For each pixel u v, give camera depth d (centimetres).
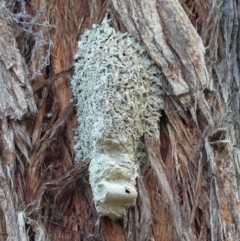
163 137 15
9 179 14
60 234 15
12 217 14
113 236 14
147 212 14
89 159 15
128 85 15
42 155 15
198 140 15
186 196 14
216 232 14
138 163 15
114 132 14
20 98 15
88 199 15
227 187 14
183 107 15
